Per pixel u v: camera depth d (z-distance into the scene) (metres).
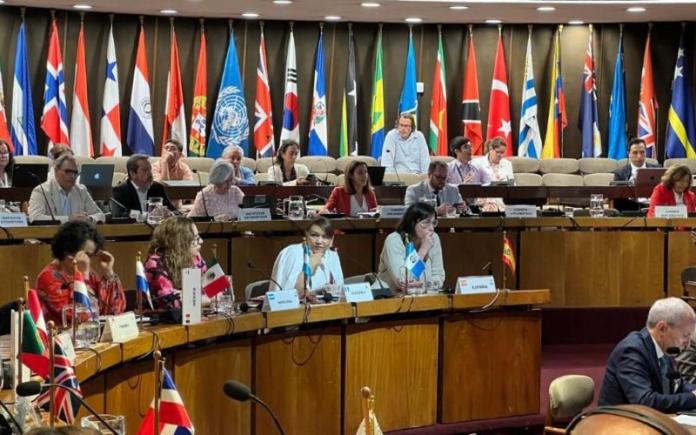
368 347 5.79
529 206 8.48
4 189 7.89
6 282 6.62
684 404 4.47
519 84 14.52
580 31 14.41
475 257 8.32
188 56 13.77
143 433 3.02
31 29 12.97
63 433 1.96
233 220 7.75
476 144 14.15
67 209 7.67
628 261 8.51
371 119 14.17
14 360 3.58
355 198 8.58
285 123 13.78
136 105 13.23
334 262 6.31
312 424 5.56
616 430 1.62
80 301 4.31
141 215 7.61
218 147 13.55
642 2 12.45
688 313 4.55
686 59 14.19
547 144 14.22
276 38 14.10
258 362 5.30
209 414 5.04
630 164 11.38
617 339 8.54
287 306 5.38
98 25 13.35
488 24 14.41
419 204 6.71
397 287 6.55
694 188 9.05
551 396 4.02
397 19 13.87
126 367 4.44
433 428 6.01
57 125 12.72
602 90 14.50
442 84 14.03
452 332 6.07
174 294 5.20
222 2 12.36
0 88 12.27
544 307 8.43
